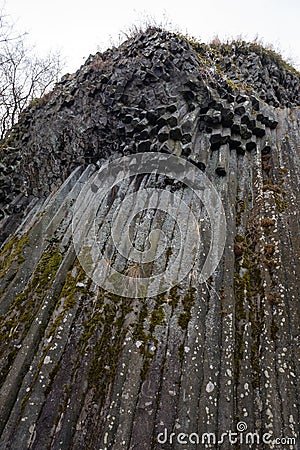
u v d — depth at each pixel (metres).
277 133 8.45
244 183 7.38
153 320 5.29
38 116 9.71
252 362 4.95
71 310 5.64
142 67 8.20
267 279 5.71
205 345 5.04
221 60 10.77
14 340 5.62
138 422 4.39
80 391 4.81
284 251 6.05
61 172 8.95
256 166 7.61
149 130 7.70
